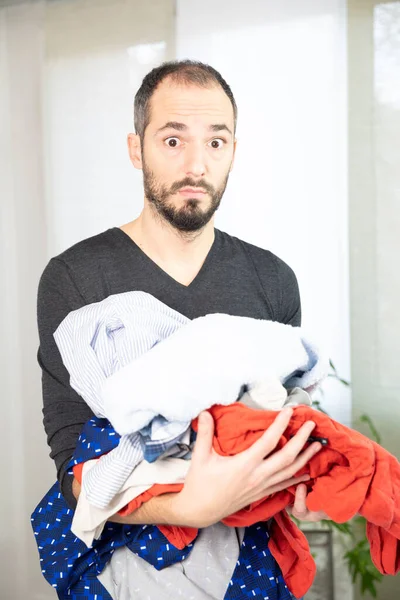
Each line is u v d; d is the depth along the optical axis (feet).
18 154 7.59
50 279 3.48
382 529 2.96
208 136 3.25
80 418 3.22
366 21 6.75
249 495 2.68
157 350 2.65
